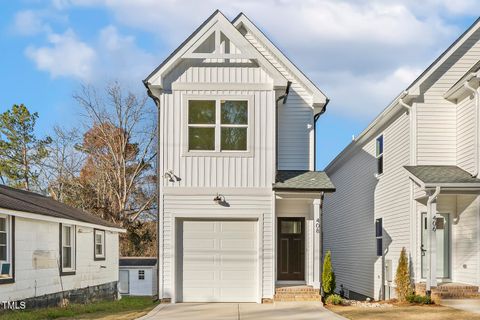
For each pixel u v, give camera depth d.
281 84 15.70
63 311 14.20
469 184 15.16
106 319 12.53
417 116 17.20
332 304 15.04
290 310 13.70
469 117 16.27
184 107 15.73
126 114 40.09
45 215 15.59
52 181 41.53
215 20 15.80
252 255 15.67
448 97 17.08
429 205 15.43
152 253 40.03
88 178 40.41
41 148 42.94
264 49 17.55
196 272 15.63
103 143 40.22
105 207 38.66
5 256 13.71
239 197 15.59
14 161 42.84
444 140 17.19
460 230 16.58
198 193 15.61
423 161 17.09
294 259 16.14
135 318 12.55
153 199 39.62
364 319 12.28
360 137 23.53
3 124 43.03
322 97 17.20
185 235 15.72
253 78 15.87
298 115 17.27
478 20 17.09
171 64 15.67
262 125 15.76
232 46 15.91
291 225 16.25
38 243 15.59
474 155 15.88
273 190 15.38
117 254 23.97
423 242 17.05
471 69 16.09
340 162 28.73
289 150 17.14
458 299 14.84
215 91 15.78
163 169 15.66
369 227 23.12
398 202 18.91
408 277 16.50
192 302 15.43
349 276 26.69
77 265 18.84
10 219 13.89
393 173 19.56
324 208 33.03
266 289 15.34
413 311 13.55
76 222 18.33
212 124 15.73
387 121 20.34
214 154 15.66
